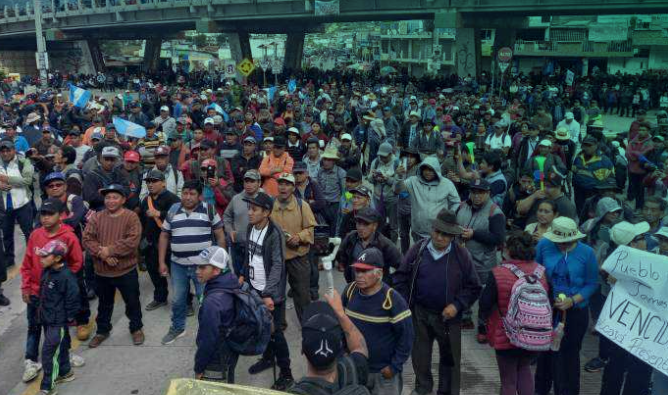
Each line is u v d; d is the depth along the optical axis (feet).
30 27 232.12
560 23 188.14
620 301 15.53
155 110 82.02
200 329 14.55
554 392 17.53
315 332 9.82
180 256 21.31
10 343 22.15
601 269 17.61
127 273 21.02
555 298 16.22
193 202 21.15
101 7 200.13
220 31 174.19
